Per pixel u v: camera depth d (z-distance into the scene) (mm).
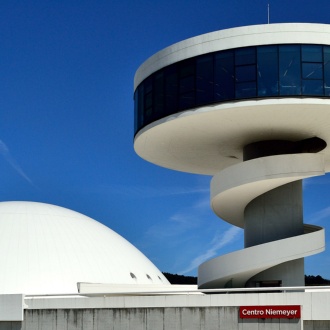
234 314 30000
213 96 33375
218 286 36344
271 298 29922
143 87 37188
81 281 42969
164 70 35500
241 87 32938
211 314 30328
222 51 33562
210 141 37969
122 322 31609
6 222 46688
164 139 37656
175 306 30859
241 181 34500
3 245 44250
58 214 49281
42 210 49062
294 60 32781
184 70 34531
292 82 32625
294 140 37594
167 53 35375
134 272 46844
